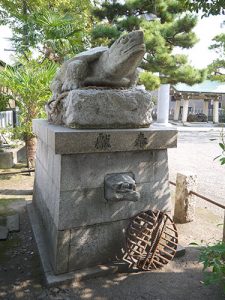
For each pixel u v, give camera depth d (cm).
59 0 1147
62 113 328
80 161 285
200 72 1053
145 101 318
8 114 940
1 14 1116
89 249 294
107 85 324
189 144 1241
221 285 279
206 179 703
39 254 319
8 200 510
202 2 364
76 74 313
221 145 258
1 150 740
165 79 1045
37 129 391
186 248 349
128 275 295
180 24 957
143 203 321
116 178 291
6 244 355
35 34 817
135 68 309
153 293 269
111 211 303
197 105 2727
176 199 428
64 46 771
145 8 1010
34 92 630
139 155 315
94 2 1234
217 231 399
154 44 908
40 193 399
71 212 283
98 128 293
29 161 707
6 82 624
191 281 288
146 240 303
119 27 954
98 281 284
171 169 789
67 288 273
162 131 314
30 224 405
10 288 273
